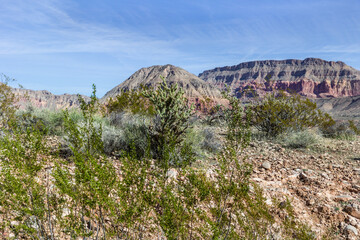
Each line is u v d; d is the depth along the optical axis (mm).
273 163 7535
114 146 6449
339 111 157500
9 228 2490
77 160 2344
